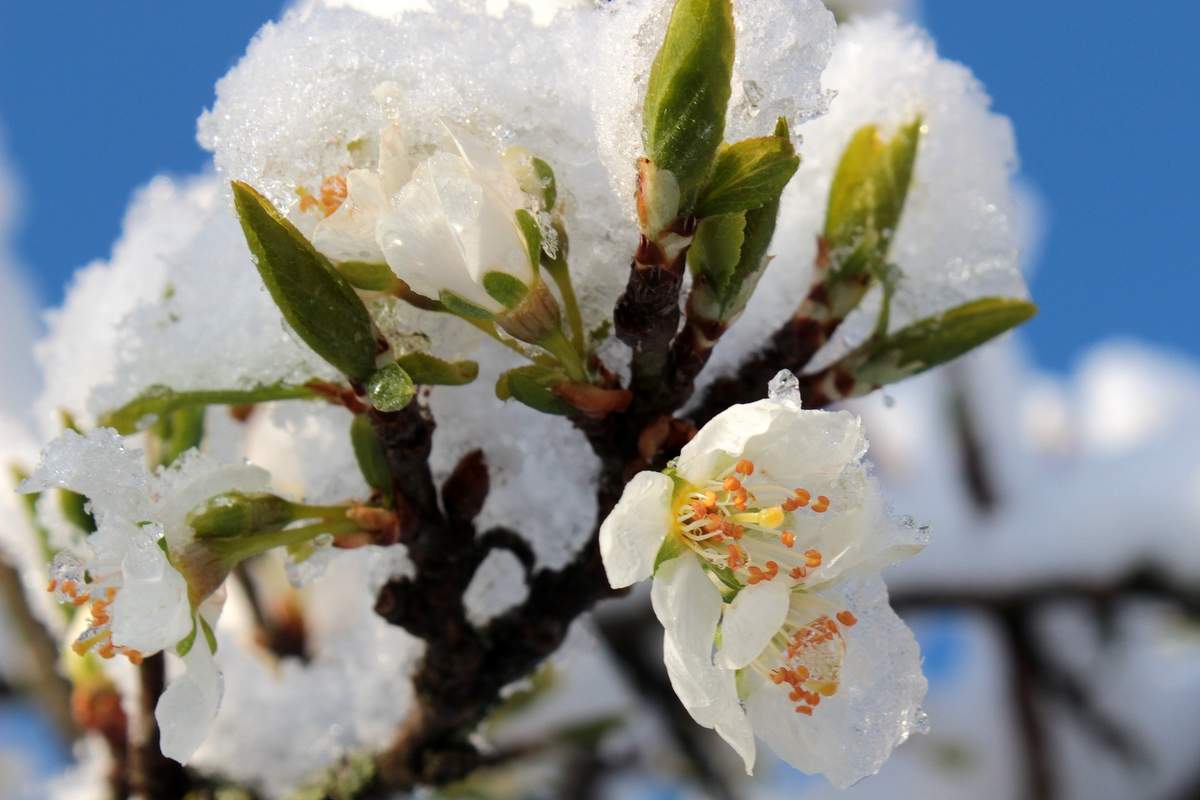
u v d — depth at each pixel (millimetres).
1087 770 355
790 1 191
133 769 235
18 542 245
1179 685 364
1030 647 344
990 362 352
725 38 181
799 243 222
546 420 216
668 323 192
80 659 237
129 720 238
